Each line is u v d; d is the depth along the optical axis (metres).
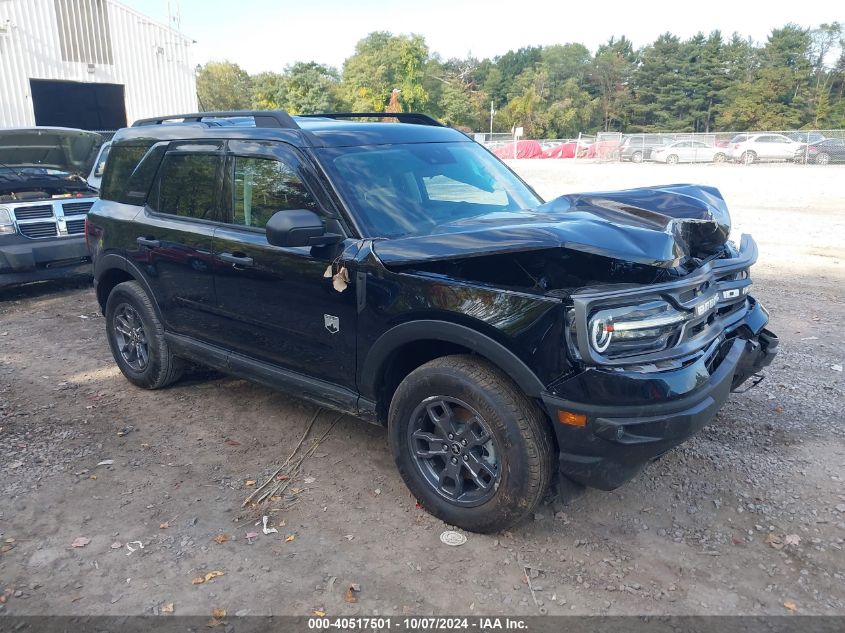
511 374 3.08
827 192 20.06
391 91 72.62
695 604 2.93
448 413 3.38
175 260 4.66
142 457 4.27
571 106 91.75
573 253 3.24
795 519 3.54
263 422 4.79
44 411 4.98
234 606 2.93
